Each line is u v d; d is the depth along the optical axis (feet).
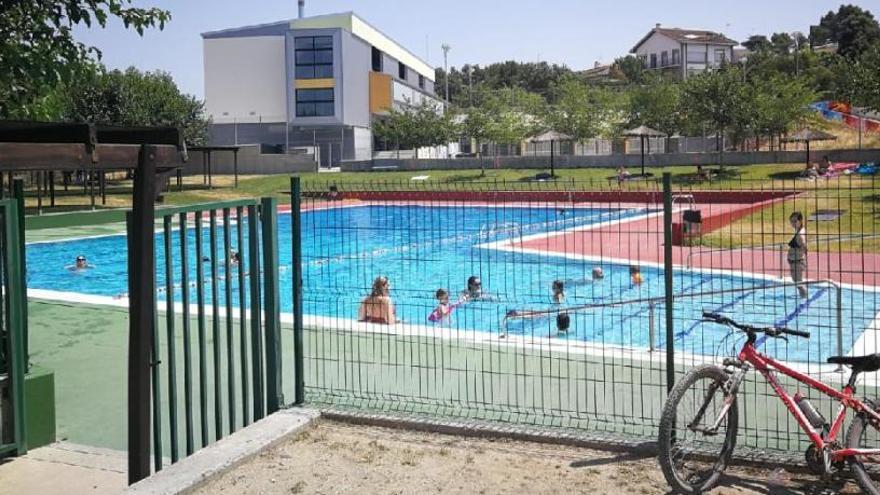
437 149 245.45
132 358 17.35
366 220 96.94
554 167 170.91
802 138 125.08
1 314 21.56
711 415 16.80
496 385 25.05
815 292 46.78
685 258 60.44
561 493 16.97
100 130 17.78
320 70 223.10
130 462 17.52
